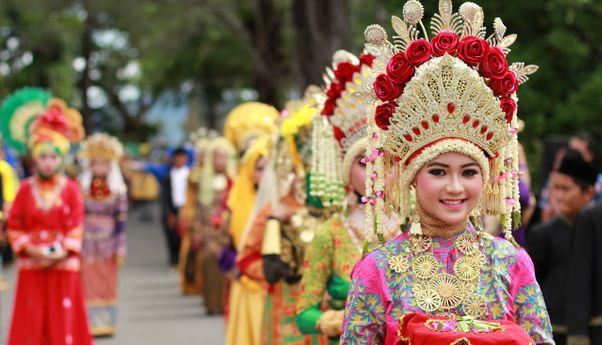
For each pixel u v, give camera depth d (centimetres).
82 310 1149
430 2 1554
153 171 2219
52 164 1102
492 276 408
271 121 1081
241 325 891
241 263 788
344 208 596
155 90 4544
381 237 424
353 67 595
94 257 1328
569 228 812
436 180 405
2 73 4309
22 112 1224
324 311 599
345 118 603
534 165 1678
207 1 3228
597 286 768
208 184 1559
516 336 377
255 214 812
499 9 1688
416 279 410
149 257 2531
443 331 382
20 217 1107
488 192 426
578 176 802
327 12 2017
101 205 1328
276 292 765
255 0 3188
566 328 789
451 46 407
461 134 405
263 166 923
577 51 1661
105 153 1330
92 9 3388
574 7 1658
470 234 415
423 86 403
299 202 738
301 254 738
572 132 1691
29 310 1107
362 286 418
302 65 2028
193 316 1535
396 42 422
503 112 408
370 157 426
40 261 1104
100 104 7175
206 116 4831
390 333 407
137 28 3506
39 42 4075
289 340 752
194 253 1764
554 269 816
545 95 1702
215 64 4162
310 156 724
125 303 1678
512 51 1703
